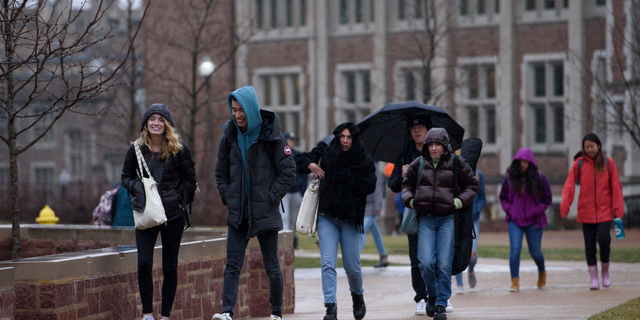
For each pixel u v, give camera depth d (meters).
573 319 15.93
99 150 100.94
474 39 72.12
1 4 16.17
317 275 30.50
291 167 15.27
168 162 14.76
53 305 12.45
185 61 64.44
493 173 72.12
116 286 14.38
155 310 15.55
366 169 16.11
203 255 17.22
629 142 59.97
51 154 104.62
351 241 16.33
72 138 103.12
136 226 14.34
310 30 78.81
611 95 48.25
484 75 73.12
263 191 15.23
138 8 56.94
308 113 79.25
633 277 27.33
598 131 56.78
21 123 103.81
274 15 80.25
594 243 23.81
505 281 27.33
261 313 19.55
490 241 50.47
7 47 16.28
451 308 18.47
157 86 58.09
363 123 18.88
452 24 64.81
